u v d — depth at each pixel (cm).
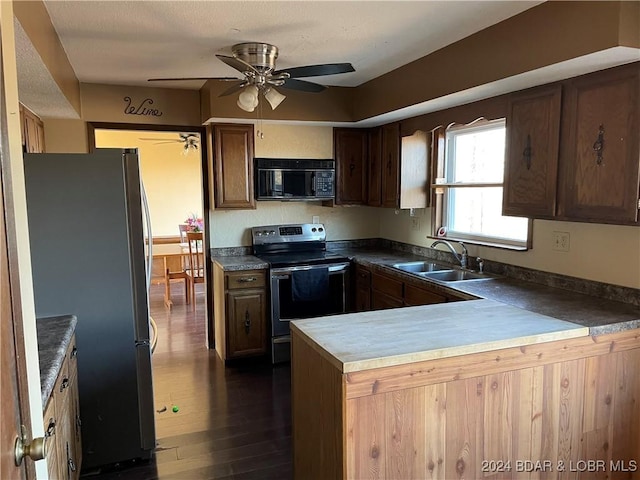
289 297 411
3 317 90
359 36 271
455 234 389
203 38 271
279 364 411
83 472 259
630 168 206
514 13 234
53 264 247
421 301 324
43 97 294
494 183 329
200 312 581
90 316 254
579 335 203
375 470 175
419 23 249
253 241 449
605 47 192
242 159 420
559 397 204
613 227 248
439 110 346
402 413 177
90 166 247
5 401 90
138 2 218
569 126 237
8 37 109
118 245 254
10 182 100
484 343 186
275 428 303
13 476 93
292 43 283
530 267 305
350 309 432
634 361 217
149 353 266
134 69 343
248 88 279
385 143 425
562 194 242
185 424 308
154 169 792
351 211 488
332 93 414
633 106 205
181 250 648
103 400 260
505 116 283
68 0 214
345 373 167
